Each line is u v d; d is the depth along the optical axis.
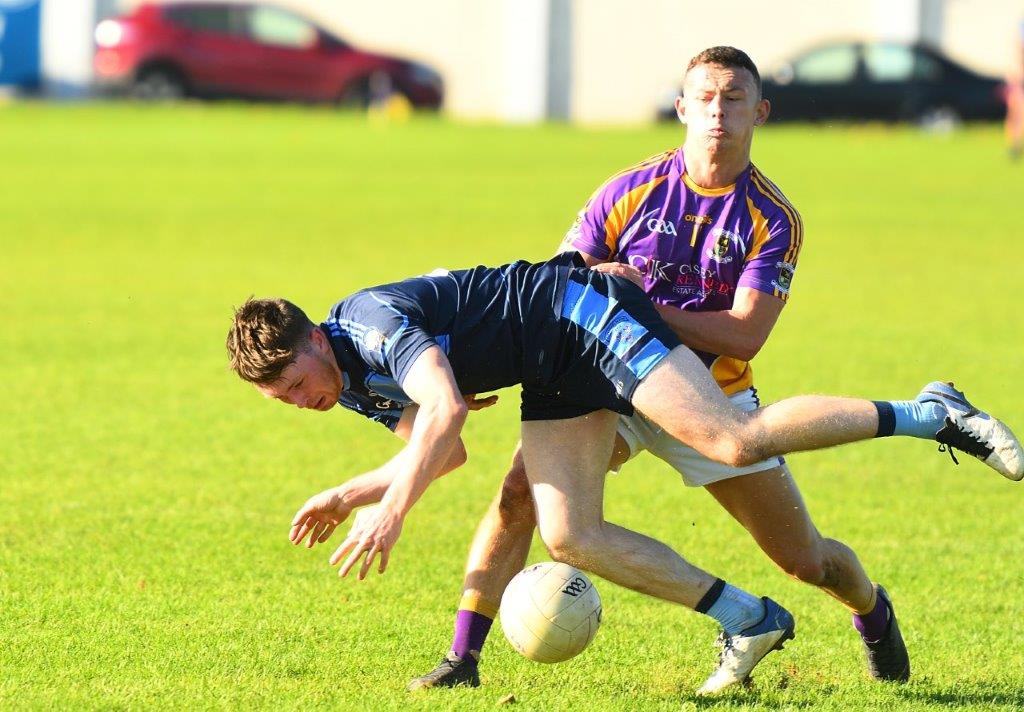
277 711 17.19
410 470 16.56
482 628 18.52
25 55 137.12
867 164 97.88
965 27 142.00
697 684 18.70
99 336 43.88
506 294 17.94
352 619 21.06
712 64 18.59
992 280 56.47
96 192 79.44
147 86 123.94
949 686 18.77
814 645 20.42
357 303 17.67
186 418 34.28
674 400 17.23
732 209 18.95
